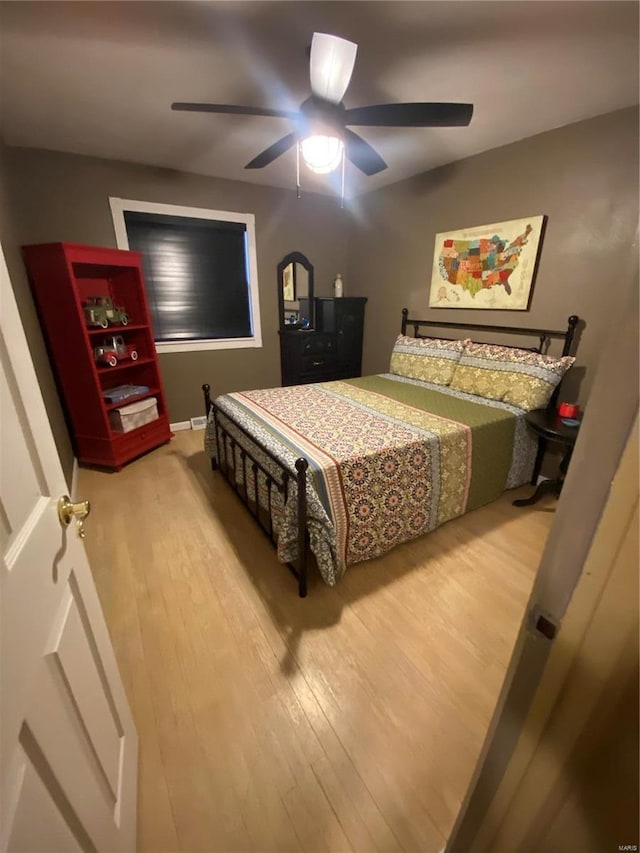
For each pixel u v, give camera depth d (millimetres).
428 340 3285
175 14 1419
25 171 2725
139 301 3141
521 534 2217
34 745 547
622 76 1808
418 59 1695
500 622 1630
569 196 2387
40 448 729
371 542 1903
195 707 1294
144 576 1887
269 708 1292
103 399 2852
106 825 766
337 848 977
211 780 1103
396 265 3764
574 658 465
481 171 2844
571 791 521
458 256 3111
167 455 3283
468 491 2268
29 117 2240
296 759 1153
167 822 1017
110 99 2053
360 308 4227
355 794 1077
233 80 1879
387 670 1421
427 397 2727
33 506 667
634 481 368
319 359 4156
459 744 1193
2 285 665
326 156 1873
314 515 1617
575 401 2559
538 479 2785
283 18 1439
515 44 1587
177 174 3258
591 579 426
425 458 1979
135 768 1071
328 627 1600
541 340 2658
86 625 843
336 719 1260
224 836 996
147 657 1468
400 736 1213
